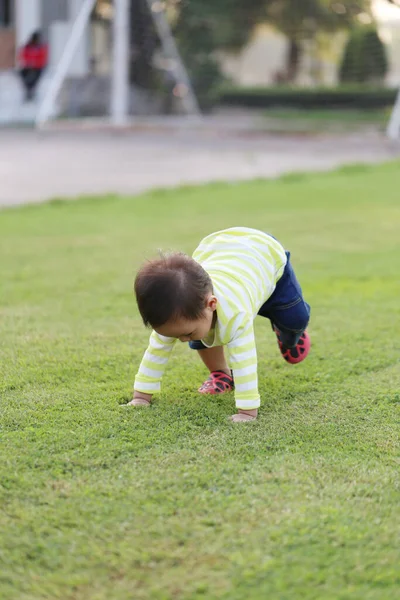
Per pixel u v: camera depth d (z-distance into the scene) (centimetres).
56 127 1485
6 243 570
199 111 2002
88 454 223
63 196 841
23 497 200
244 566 172
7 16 1703
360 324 367
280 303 283
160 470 214
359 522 189
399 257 525
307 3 1967
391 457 226
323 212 720
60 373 295
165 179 988
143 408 260
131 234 608
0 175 976
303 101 2156
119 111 1566
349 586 166
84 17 1491
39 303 402
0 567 172
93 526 187
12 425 244
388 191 858
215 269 261
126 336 345
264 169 1098
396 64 2047
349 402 270
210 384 281
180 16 1909
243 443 233
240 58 2156
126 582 167
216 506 196
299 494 202
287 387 285
